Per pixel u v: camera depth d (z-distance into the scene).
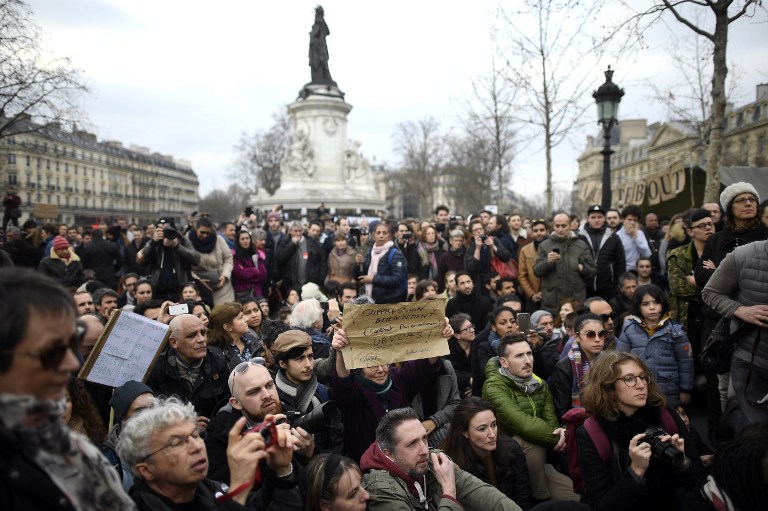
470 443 4.31
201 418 4.36
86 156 95.38
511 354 5.11
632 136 83.69
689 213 8.84
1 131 24.31
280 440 2.89
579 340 5.55
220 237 10.09
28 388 1.70
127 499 2.02
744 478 2.55
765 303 4.45
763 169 15.07
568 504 3.68
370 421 4.65
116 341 4.21
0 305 1.65
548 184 18.75
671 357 5.92
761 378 4.51
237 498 2.55
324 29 33.31
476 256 10.12
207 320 6.18
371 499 3.55
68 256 10.86
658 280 9.72
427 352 4.38
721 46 10.04
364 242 11.98
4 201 17.69
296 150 32.44
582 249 9.07
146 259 9.24
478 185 58.25
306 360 4.53
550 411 5.20
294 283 11.90
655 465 3.59
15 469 1.72
